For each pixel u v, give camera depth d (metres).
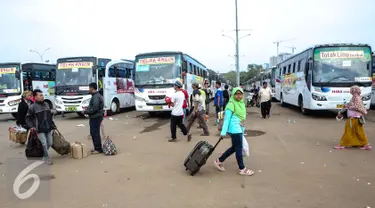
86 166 6.75
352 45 13.35
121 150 8.30
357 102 7.68
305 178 5.57
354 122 7.72
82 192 5.14
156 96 14.80
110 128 12.67
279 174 5.84
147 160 7.13
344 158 6.88
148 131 11.56
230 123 5.81
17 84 17.27
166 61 15.06
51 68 20.48
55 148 7.55
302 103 15.81
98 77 16.72
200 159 5.77
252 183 5.38
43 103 6.94
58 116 18.75
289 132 10.39
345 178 5.52
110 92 18.02
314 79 13.54
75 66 16.41
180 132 10.98
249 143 8.71
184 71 15.39
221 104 12.60
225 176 5.81
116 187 5.35
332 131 10.48
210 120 14.42
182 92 9.19
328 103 13.28
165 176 5.90
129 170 6.36
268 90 14.52
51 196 4.97
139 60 15.33
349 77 13.17
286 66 20.52
